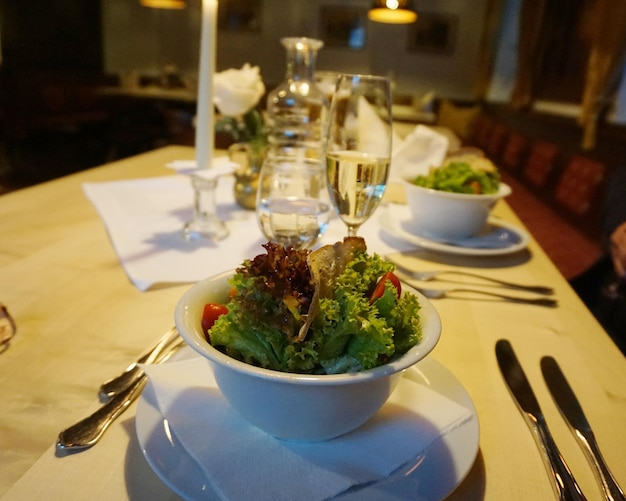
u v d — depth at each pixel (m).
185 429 0.39
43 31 5.20
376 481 0.36
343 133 0.76
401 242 0.92
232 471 0.36
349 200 0.71
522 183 3.04
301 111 1.06
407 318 0.38
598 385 0.53
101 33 5.90
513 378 0.52
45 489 0.35
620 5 2.83
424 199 0.88
